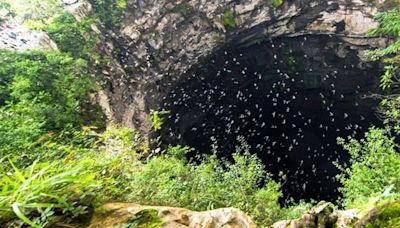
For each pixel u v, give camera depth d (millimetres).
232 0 13930
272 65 16625
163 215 2170
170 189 3309
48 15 11180
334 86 17062
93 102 9375
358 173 5383
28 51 8516
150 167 3518
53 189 2002
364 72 15719
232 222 2225
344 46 15055
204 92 15562
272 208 4680
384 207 1957
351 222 2264
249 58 16203
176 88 14484
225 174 5137
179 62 14094
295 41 15578
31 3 11008
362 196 4789
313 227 2385
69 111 7164
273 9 14109
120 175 2848
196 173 4625
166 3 13562
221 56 15445
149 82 13156
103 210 2123
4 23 10141
